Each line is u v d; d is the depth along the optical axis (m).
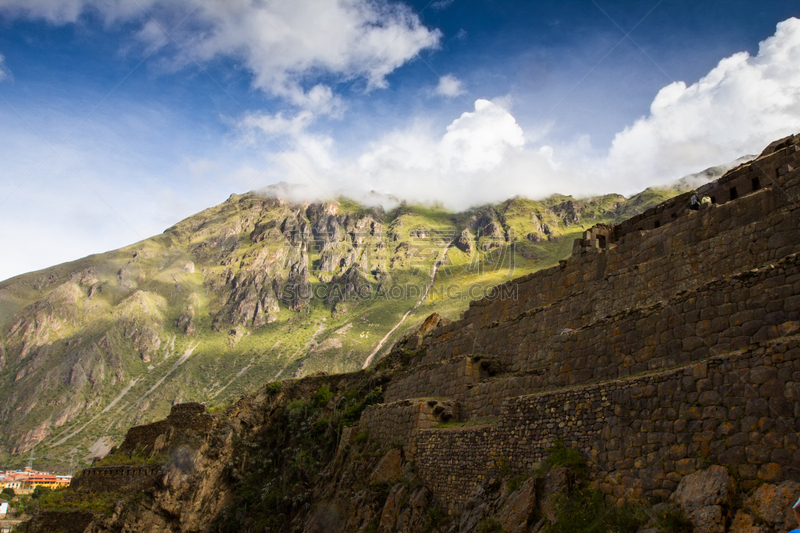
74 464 161.75
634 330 20.77
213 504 45.47
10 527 59.06
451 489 23.97
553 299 32.06
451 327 40.12
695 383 15.77
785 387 13.83
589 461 18.05
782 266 16.75
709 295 18.45
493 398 26.75
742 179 23.75
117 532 45.06
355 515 27.97
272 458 47.47
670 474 15.54
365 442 33.38
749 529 12.98
